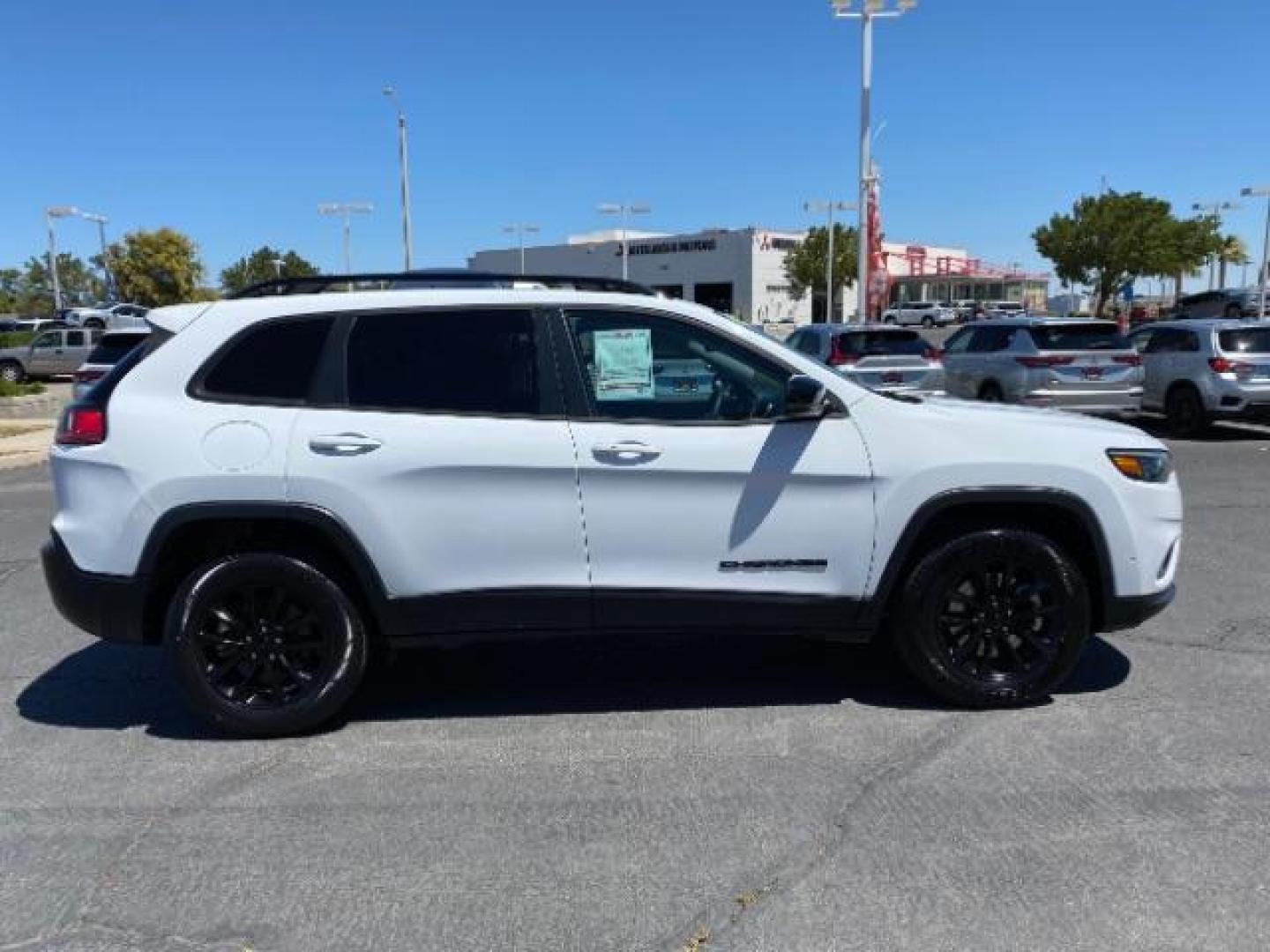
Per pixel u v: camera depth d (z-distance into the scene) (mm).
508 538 4500
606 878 3438
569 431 4488
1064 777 4121
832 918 3193
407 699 5129
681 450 4496
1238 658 5492
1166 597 4793
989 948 3033
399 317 4555
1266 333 14812
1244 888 3320
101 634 4539
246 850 3645
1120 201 52594
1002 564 4703
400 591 4504
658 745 4512
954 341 16438
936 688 4785
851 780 4125
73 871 3518
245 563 4500
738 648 5820
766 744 4500
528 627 4590
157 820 3877
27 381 31312
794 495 4566
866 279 28156
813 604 4637
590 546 4531
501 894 3352
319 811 3936
